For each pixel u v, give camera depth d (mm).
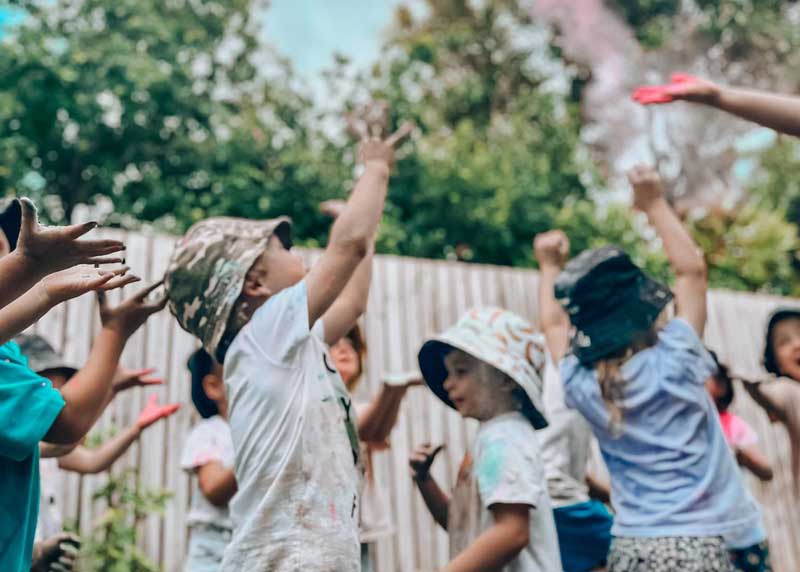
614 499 2547
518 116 12484
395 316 5410
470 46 13383
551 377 3209
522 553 2285
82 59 10500
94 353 1938
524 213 10227
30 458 1773
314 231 9820
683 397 2441
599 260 2596
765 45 10383
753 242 10945
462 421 5367
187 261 2033
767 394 3375
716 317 6344
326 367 1989
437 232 9797
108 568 4145
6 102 10242
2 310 1530
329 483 1837
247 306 2041
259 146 10703
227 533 2863
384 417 2932
